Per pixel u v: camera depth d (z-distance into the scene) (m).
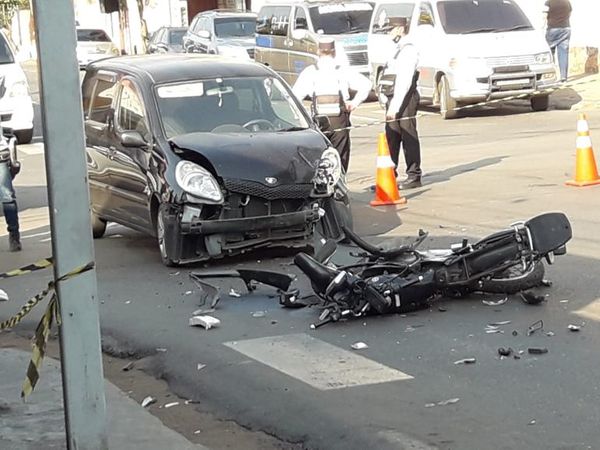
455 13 20.86
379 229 10.85
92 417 4.54
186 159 9.59
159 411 6.14
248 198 9.47
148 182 9.95
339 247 9.98
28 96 19.98
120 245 11.09
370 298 7.52
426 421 5.56
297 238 9.71
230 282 9.05
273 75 11.00
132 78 10.74
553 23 22.23
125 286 9.12
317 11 24.39
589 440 5.16
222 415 6.01
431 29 20.39
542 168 13.97
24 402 6.03
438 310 7.71
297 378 6.41
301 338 7.27
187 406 6.21
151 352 7.27
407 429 5.46
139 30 39.34
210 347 7.19
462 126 19.34
